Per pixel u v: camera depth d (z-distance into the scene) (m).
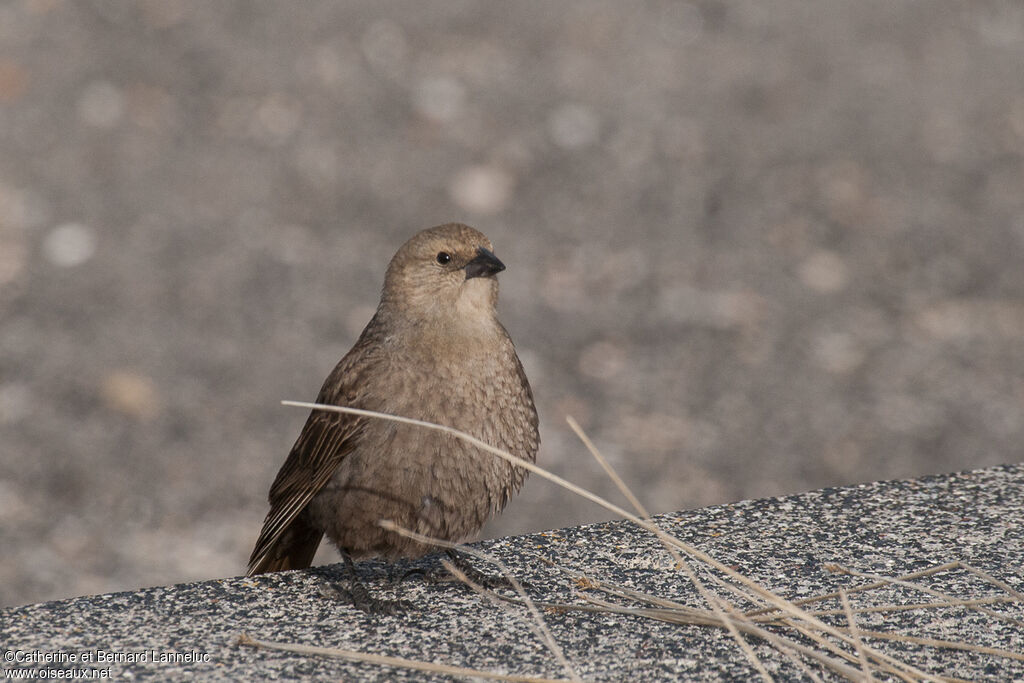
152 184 17.08
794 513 5.84
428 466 5.99
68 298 14.85
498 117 18.70
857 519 5.75
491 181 17.30
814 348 14.26
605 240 16.27
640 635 4.84
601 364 13.99
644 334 14.54
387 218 16.59
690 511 5.91
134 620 4.96
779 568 5.34
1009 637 4.79
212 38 20.20
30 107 18.41
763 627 4.86
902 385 13.62
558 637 4.85
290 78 19.33
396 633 4.91
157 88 18.98
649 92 19.47
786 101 19.33
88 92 18.80
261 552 6.24
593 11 21.80
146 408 13.05
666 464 12.29
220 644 4.79
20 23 20.20
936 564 5.33
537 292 15.30
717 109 19.09
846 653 4.54
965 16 22.16
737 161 17.92
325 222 16.48
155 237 16.03
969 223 16.62
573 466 12.24
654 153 18.02
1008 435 12.73
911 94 19.66
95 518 11.46
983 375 13.71
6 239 15.82
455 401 5.98
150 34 20.25
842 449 12.55
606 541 5.66
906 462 12.31
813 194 17.19
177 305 14.84
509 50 20.41
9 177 16.97
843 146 18.28
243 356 13.96
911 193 17.25
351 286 15.27
